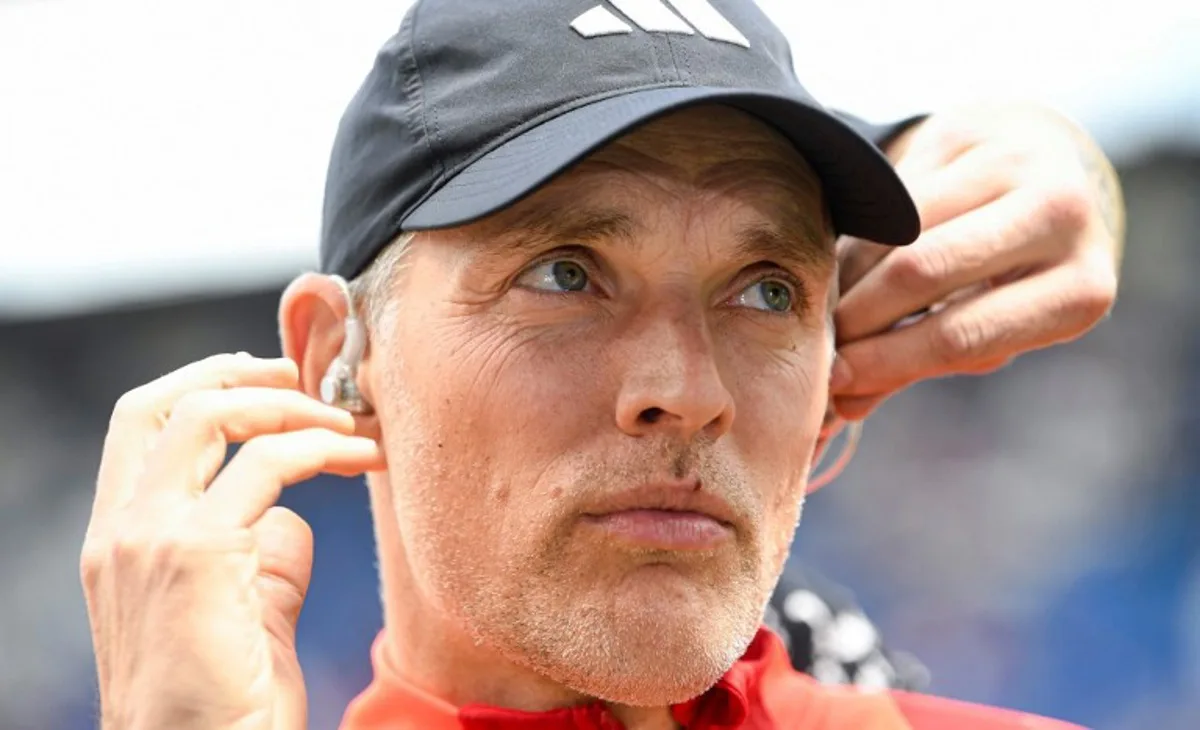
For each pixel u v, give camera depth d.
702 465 5.33
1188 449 16.61
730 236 5.56
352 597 17.05
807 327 5.94
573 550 5.34
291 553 5.67
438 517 5.62
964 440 17.05
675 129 5.55
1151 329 16.66
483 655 5.95
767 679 6.59
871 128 7.55
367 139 5.95
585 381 5.41
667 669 5.25
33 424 17.50
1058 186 6.69
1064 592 16.62
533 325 5.48
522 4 5.69
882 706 6.85
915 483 17.05
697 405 5.24
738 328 5.73
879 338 6.55
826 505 17.12
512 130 5.51
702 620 5.29
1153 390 16.67
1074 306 6.62
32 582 17.36
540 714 5.80
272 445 5.28
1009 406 17.02
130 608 5.04
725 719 6.09
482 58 5.66
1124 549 16.53
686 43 5.65
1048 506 16.80
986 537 16.86
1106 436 16.75
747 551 5.50
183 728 4.91
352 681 16.81
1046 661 16.50
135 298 16.55
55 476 17.56
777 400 5.71
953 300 6.67
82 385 17.52
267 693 5.09
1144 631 16.42
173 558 5.01
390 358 5.83
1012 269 6.69
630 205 5.43
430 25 5.82
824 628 8.41
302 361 6.39
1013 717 7.04
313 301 6.30
